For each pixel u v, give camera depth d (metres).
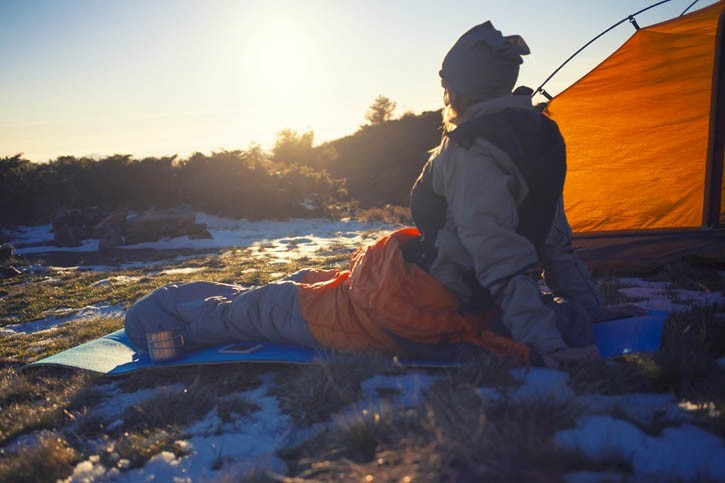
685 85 8.06
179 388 4.41
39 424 4.12
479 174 3.88
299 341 4.65
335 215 27.73
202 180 28.20
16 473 3.28
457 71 4.06
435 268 4.12
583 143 8.67
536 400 3.10
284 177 28.94
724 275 6.88
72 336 7.28
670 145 8.35
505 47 3.98
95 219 21.42
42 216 25.31
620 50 8.02
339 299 4.47
